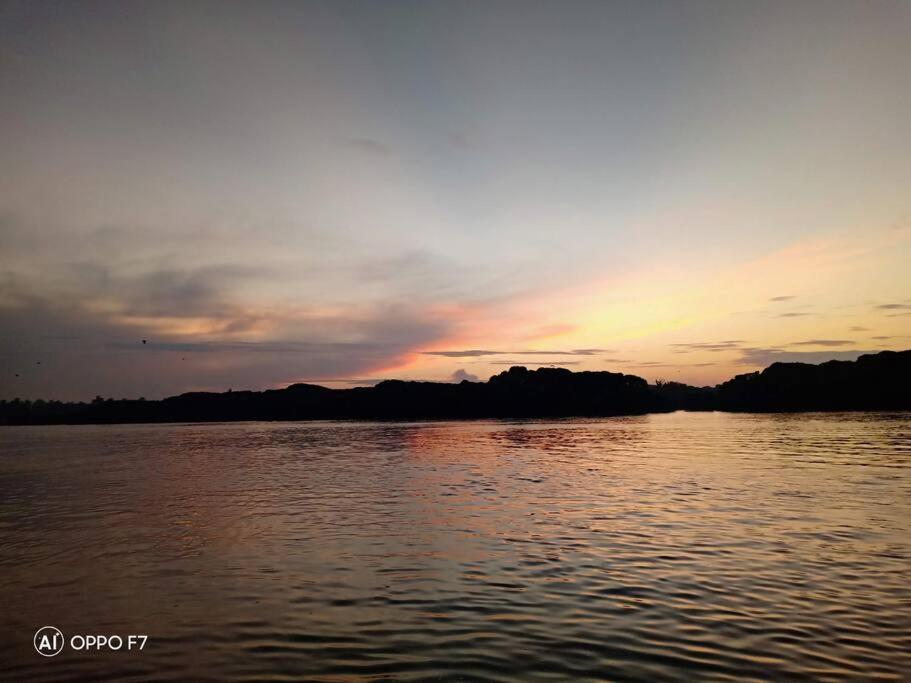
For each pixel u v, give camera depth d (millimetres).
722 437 61094
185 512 22906
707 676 8648
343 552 16156
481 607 11688
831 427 74625
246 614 11539
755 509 21328
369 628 10719
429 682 8594
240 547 16984
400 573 14086
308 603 12102
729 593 12266
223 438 78125
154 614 11641
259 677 8906
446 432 80312
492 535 17828
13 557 16281
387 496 26031
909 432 62438
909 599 11820
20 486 32156
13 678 9047
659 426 89562
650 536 17297
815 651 9469
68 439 83625
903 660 9117
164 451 56594
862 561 14539
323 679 8789
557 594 12367
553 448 50875
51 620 11414
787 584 12805
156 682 8844
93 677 9039
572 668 8969
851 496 23969
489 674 8812
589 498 24281
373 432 84688
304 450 54500
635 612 11273
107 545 17547
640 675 8703
